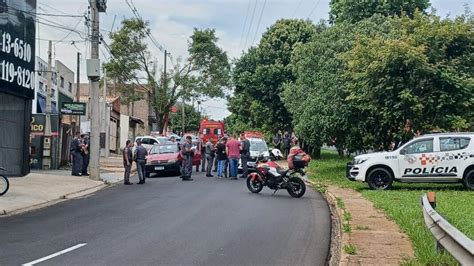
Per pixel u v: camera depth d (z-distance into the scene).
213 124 48.78
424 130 22.27
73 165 24.89
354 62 22.56
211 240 10.74
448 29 22.02
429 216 8.92
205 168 30.81
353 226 12.04
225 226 12.40
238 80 50.31
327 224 12.94
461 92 21.30
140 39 57.19
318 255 9.58
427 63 21.25
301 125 27.17
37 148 28.17
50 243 10.36
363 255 9.16
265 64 49.16
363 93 22.44
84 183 21.89
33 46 24.66
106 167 32.78
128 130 58.16
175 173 27.70
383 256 9.08
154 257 9.20
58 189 19.53
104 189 20.89
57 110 40.38
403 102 21.23
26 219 13.41
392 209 14.20
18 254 9.38
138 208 15.36
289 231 11.91
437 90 21.36
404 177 19.72
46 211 14.85
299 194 18.39
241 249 9.95
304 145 40.59
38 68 36.16
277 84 47.69
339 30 29.08
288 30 48.88
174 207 15.55
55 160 28.48
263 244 10.44
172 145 28.62
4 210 14.41
